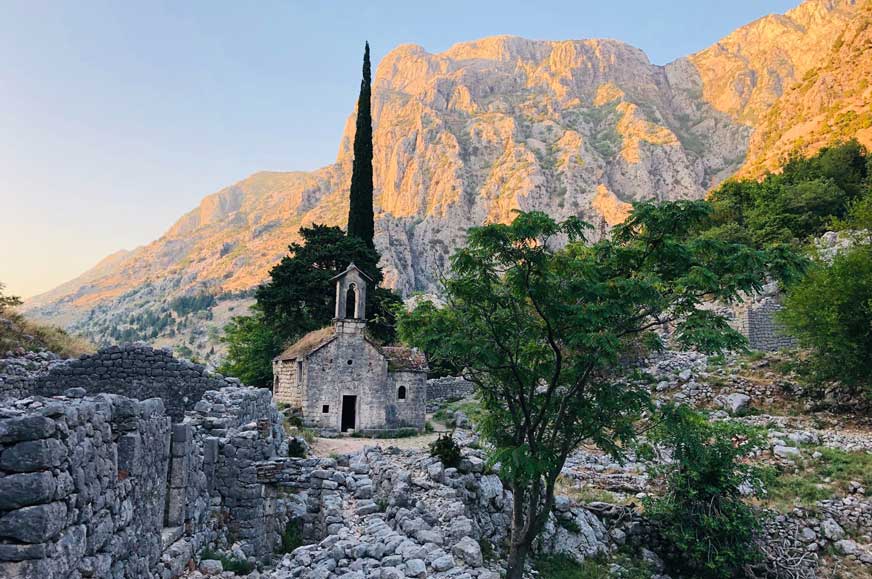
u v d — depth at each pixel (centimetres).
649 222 1641
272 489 1772
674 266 1659
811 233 6544
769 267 1606
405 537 1533
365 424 4000
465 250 1686
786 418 3388
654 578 2091
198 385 2388
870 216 4741
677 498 2230
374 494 2027
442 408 5091
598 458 3119
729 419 3434
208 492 1585
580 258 1719
